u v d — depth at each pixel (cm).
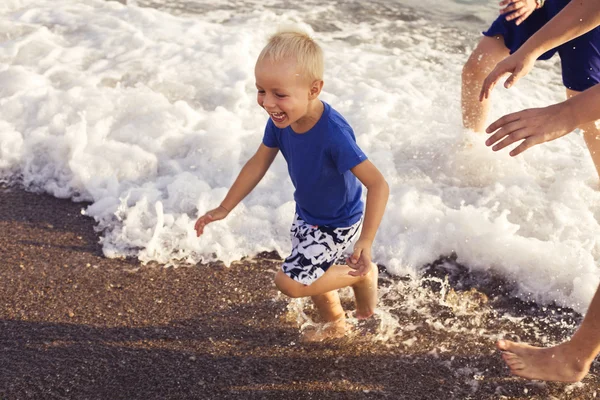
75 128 485
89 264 385
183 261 387
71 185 454
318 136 279
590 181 441
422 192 433
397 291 362
